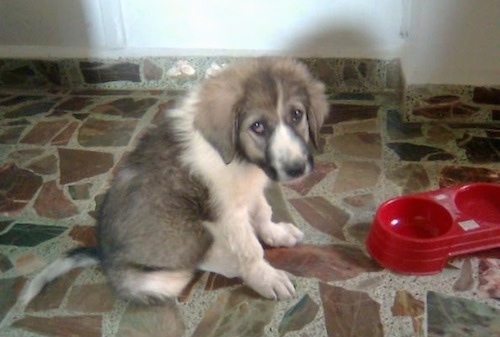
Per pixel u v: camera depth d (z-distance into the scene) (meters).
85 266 1.00
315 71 1.51
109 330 0.89
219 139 0.83
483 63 1.29
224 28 1.51
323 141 1.29
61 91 1.60
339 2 1.43
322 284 0.94
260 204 0.98
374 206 1.10
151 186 0.87
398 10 1.42
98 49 1.57
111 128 1.39
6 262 1.02
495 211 1.01
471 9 1.24
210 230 0.90
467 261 0.96
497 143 1.25
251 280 0.92
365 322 0.88
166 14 1.50
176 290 0.93
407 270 0.94
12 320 0.91
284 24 1.48
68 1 1.52
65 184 1.21
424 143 1.27
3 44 1.60
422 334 0.85
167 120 0.91
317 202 1.12
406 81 1.33
